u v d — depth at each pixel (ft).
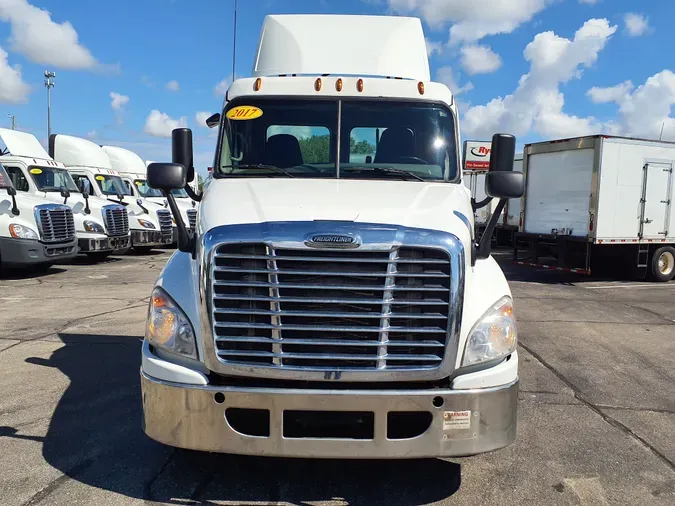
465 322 10.05
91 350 20.51
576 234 41.06
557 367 19.67
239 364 9.76
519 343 22.79
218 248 9.78
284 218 10.21
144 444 12.95
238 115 14.61
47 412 14.75
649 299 34.32
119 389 16.51
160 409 10.02
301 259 9.65
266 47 16.88
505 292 10.78
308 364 9.80
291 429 9.78
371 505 10.68
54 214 39.91
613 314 29.22
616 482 11.64
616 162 39.55
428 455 9.75
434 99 14.87
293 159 14.37
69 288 34.91
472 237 11.05
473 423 9.82
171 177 11.59
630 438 13.80
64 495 10.71
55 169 46.70
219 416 9.69
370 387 9.85
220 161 14.26
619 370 19.45
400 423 9.95
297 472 11.84
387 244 9.71
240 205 11.06
